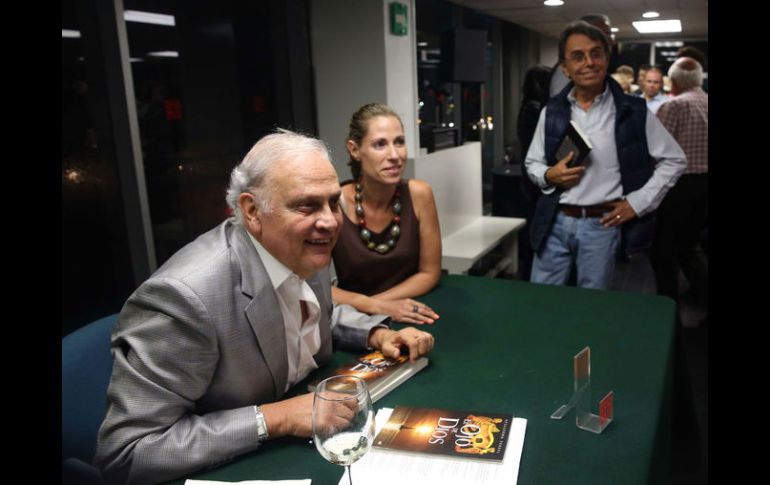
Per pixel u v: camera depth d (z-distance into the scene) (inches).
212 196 146.1
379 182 83.1
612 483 41.9
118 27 112.3
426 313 77.0
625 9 227.9
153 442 44.4
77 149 113.3
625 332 70.9
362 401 39.5
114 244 120.6
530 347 67.3
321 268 50.9
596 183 114.6
